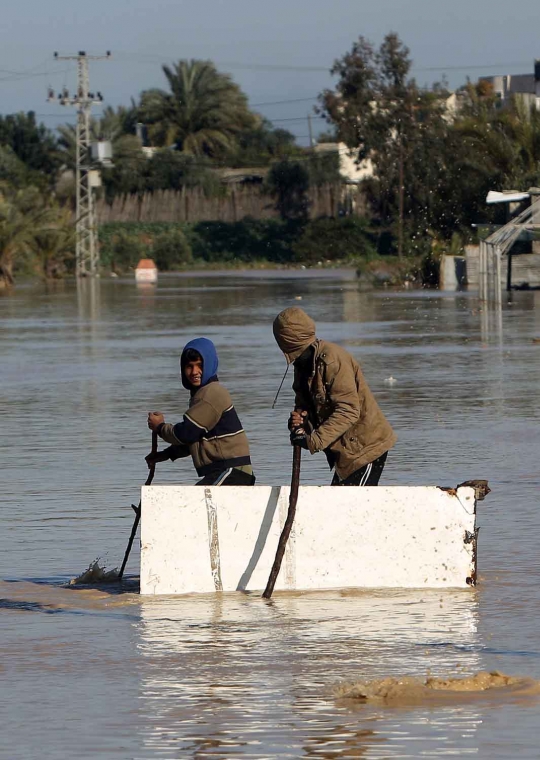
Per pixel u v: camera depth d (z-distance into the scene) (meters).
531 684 20.28
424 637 23.31
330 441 27.17
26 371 80.06
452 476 40.62
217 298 178.75
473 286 197.75
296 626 24.22
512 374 73.44
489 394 63.94
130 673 21.33
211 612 25.41
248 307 153.62
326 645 22.89
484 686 20.27
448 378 71.69
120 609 25.78
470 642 22.94
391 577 27.25
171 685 20.64
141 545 27.00
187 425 28.62
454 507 27.23
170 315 140.62
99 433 52.41
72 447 48.69
